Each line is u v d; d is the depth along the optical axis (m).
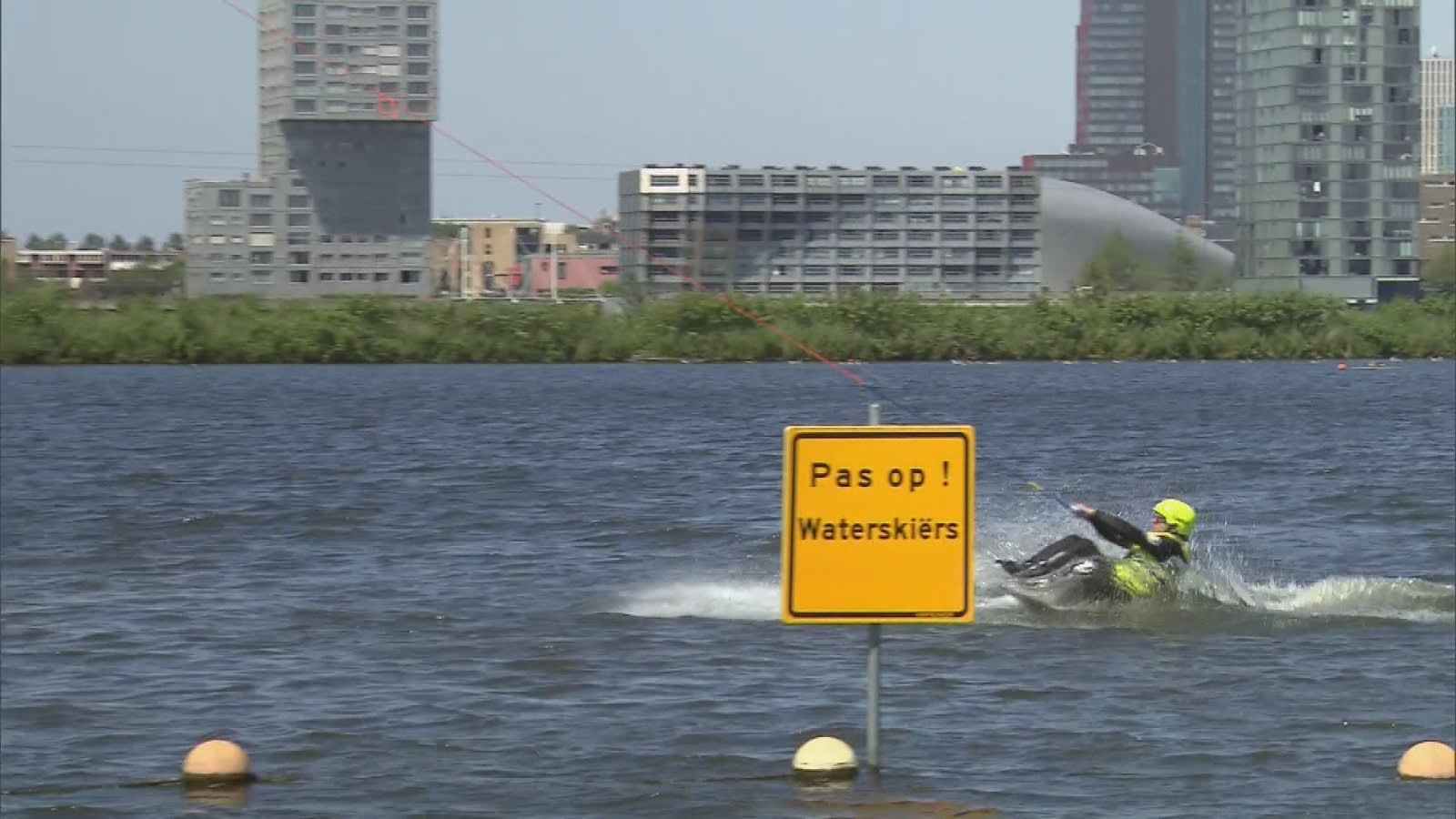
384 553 93.69
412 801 45.59
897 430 38.22
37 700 57.75
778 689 58.50
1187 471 146.62
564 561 90.44
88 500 122.56
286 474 142.75
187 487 132.00
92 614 74.06
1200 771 48.06
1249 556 94.19
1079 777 47.34
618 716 54.75
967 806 44.44
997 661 63.09
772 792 45.84
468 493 126.38
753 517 111.50
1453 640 67.75
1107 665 62.44
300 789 46.84
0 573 86.75
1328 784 46.69
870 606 38.16
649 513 113.62
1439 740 51.56
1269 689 58.50
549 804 45.12
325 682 60.25
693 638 67.62
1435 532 103.94
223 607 75.75
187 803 45.59
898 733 52.41
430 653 65.00
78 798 46.12
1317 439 184.75
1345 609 74.12
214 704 56.94
